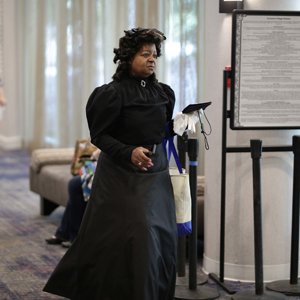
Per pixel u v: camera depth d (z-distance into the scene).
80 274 4.19
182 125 4.25
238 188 5.26
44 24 12.23
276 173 5.24
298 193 5.04
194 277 4.98
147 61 4.04
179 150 5.04
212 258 5.50
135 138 4.08
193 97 7.11
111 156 4.04
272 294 4.89
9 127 13.91
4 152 13.44
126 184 4.05
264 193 5.24
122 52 4.05
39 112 12.59
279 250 5.31
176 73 7.42
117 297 4.02
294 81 4.96
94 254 4.11
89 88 10.27
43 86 12.46
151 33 4.02
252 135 5.17
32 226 7.30
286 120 5.00
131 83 4.09
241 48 4.87
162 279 4.14
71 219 6.40
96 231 4.11
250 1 5.09
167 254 4.15
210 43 5.32
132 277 3.94
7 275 5.52
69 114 11.50
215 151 5.37
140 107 4.06
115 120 4.05
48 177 7.43
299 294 5.00
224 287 5.12
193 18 7.07
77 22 10.89
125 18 8.66
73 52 11.07
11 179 10.37
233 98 4.91
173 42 7.45
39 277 5.46
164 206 4.14
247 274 5.32
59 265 4.29
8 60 13.70
